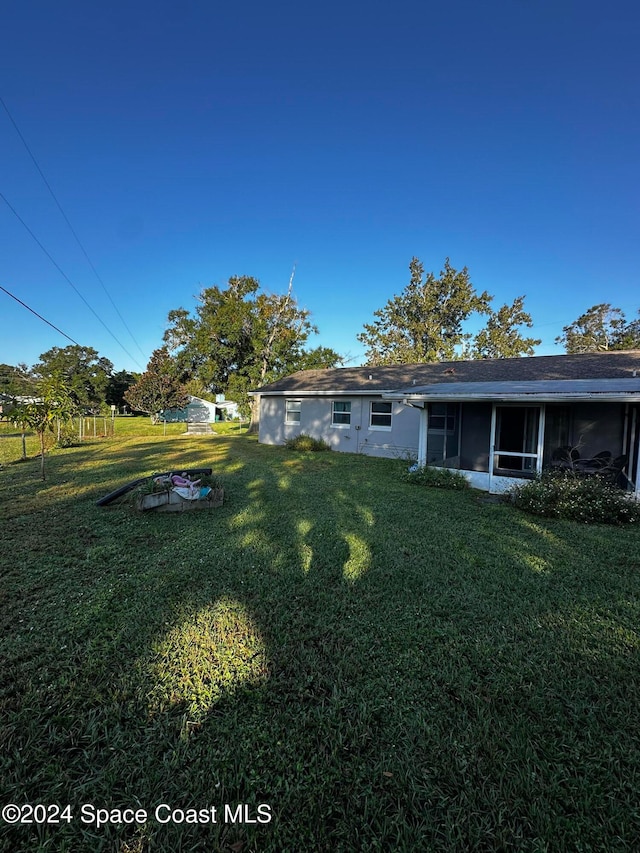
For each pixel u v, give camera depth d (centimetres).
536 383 931
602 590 374
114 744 203
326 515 611
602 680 252
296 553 455
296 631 303
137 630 303
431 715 222
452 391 917
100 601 345
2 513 605
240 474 958
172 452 1388
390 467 1099
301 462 1178
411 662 267
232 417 4700
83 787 181
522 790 180
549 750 200
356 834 163
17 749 199
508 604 346
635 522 595
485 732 210
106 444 1655
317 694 239
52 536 506
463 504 707
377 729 213
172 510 624
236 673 256
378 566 420
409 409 1298
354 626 310
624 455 836
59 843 160
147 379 2931
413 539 506
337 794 179
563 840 161
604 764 193
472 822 168
